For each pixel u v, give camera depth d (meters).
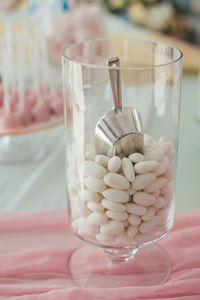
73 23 1.37
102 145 0.63
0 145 1.06
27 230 0.82
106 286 0.72
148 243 0.68
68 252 0.78
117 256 0.76
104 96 0.62
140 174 0.63
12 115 0.98
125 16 2.69
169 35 2.66
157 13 2.64
